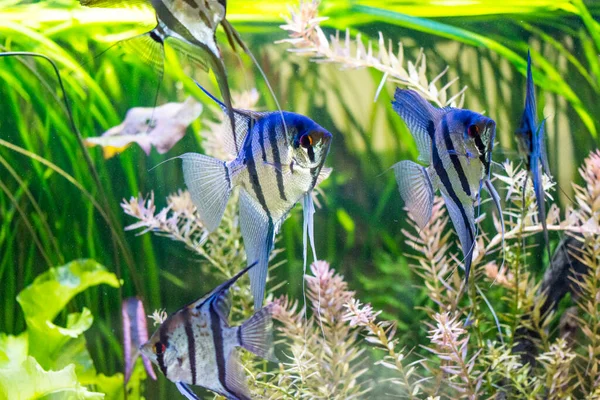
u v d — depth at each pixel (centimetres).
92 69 258
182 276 261
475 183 120
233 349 123
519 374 149
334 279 149
